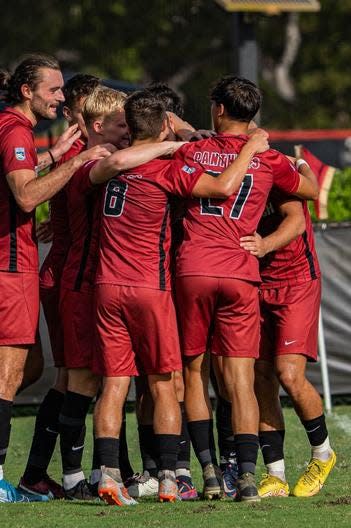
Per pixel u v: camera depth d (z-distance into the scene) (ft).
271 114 406.41
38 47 388.37
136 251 68.18
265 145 69.36
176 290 69.21
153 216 67.92
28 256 72.49
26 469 75.15
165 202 68.18
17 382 72.74
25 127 72.28
